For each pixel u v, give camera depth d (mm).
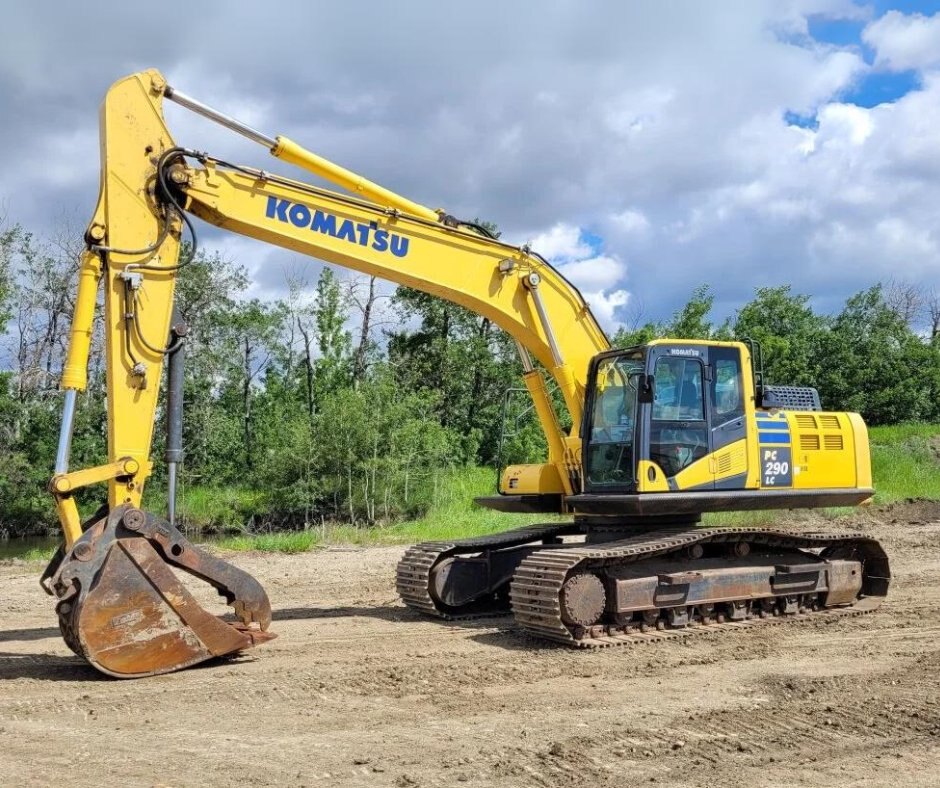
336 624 10328
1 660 8383
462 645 9133
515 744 5926
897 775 5402
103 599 7422
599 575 9367
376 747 5875
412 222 9414
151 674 7641
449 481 30891
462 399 44812
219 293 37250
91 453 30469
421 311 45844
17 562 17719
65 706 6770
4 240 32281
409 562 10828
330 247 9023
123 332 7984
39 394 32594
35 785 5164
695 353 9836
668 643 9133
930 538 18609
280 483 30969
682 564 9898
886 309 52812
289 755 5711
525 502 10648
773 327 53312
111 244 7992
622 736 6105
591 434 10031
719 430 9867
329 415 30203
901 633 9633
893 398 46406
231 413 41312
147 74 8258
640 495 9297
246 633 8195
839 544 11195
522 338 10141
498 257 9891
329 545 19844
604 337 10508
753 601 10328
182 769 5441
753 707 6809
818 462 10492
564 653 8703
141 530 7672
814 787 5199
